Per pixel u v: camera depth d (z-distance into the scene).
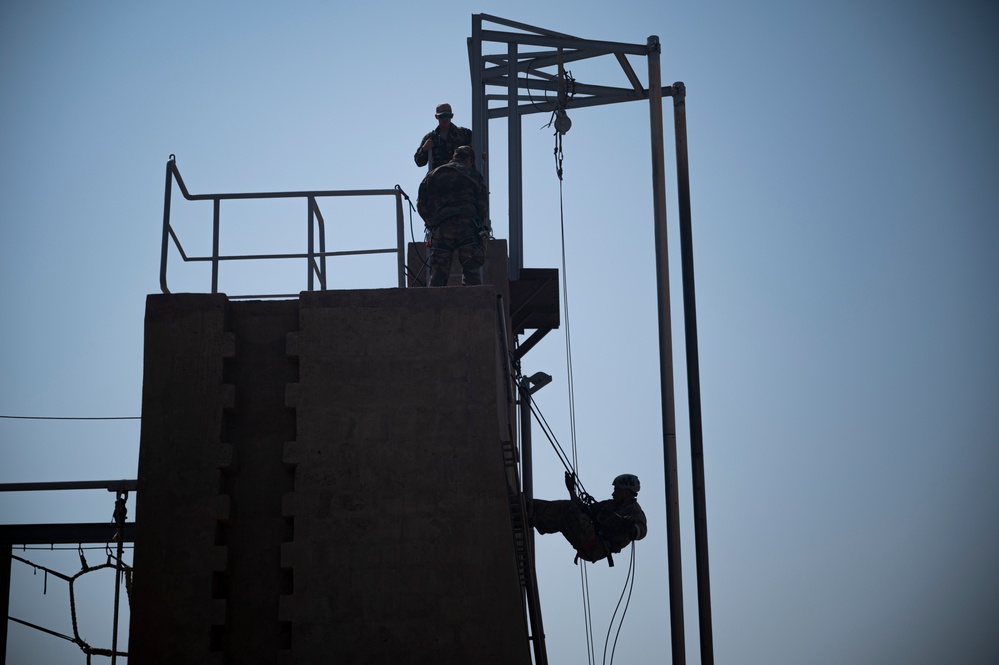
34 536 16.52
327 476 11.80
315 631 11.39
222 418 12.01
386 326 12.22
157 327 12.27
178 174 13.14
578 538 14.20
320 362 12.12
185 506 11.77
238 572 11.76
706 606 15.46
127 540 16.52
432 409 11.98
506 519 11.66
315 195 13.22
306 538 11.63
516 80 18.05
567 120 17.64
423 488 11.77
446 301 12.30
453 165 13.81
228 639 11.57
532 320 17.75
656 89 17.66
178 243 12.94
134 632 11.45
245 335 12.42
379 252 13.26
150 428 11.98
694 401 16.39
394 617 11.43
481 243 13.58
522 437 16.48
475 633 11.38
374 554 11.59
